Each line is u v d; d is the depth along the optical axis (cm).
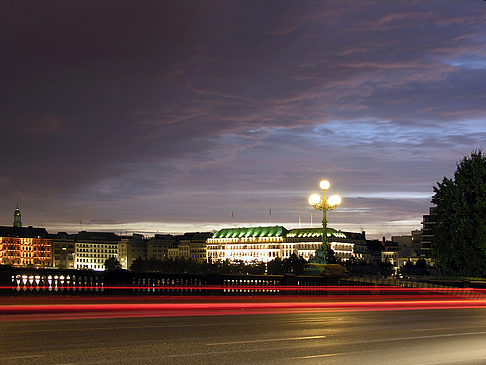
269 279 3953
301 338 1916
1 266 2988
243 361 1480
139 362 1424
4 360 1406
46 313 2438
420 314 3005
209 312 2708
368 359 1571
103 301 3009
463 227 5353
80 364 1380
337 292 4216
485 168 5428
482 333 2219
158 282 3459
